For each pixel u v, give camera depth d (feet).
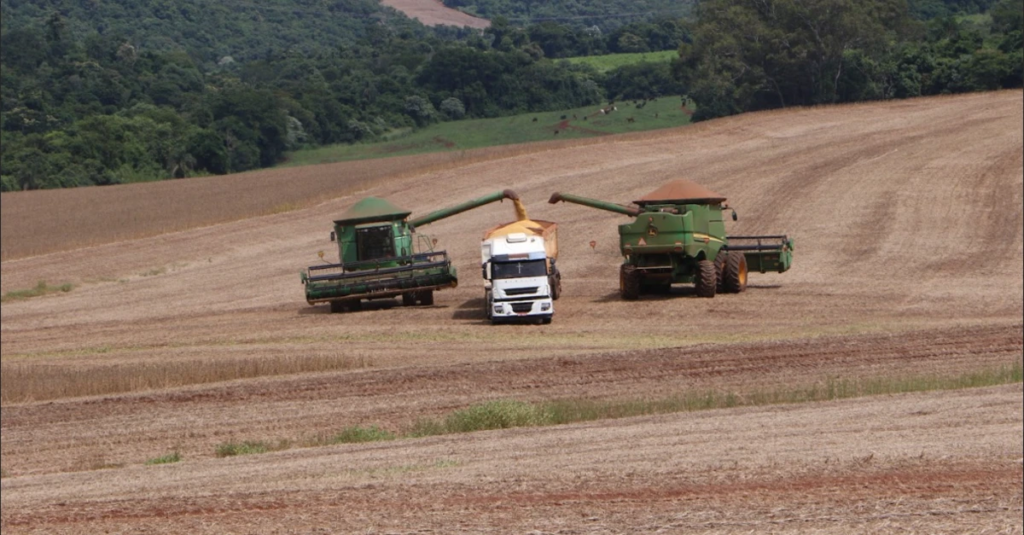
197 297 270.67
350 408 136.05
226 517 75.97
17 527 78.13
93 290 289.33
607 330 193.88
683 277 222.69
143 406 144.15
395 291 223.30
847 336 170.30
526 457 94.27
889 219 299.79
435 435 114.62
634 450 94.89
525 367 156.04
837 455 88.28
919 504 71.67
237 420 132.67
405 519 72.02
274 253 323.98
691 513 70.38
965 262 249.34
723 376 144.56
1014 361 146.10
